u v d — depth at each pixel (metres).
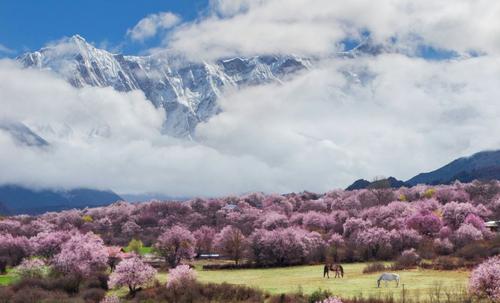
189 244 126.44
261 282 93.88
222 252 130.75
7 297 82.31
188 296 77.50
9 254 126.56
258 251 124.00
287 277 100.62
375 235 123.19
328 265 98.06
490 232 128.25
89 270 95.25
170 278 82.31
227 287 81.56
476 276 61.88
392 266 103.38
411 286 80.38
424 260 108.50
